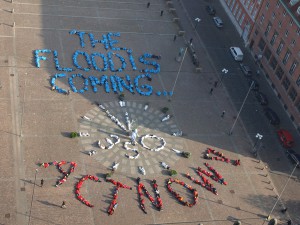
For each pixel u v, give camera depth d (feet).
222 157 315.37
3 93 322.34
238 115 339.77
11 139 293.43
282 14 369.30
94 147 302.04
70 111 322.34
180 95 357.20
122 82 352.49
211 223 274.36
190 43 407.03
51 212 259.60
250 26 421.59
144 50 392.06
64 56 366.43
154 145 313.32
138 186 283.38
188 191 288.71
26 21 392.47
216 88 371.76
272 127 350.23
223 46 421.59
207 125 337.72
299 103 352.08
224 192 293.84
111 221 262.47
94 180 281.33
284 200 298.56
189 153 309.63
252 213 285.64
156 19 432.66
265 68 396.37
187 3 467.52
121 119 326.24
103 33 399.65
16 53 357.61
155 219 268.82
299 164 321.73
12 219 252.21
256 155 323.57
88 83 347.15
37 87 333.83
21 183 270.26
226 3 472.03
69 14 411.75
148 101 345.31
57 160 287.69
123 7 437.17
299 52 348.59
